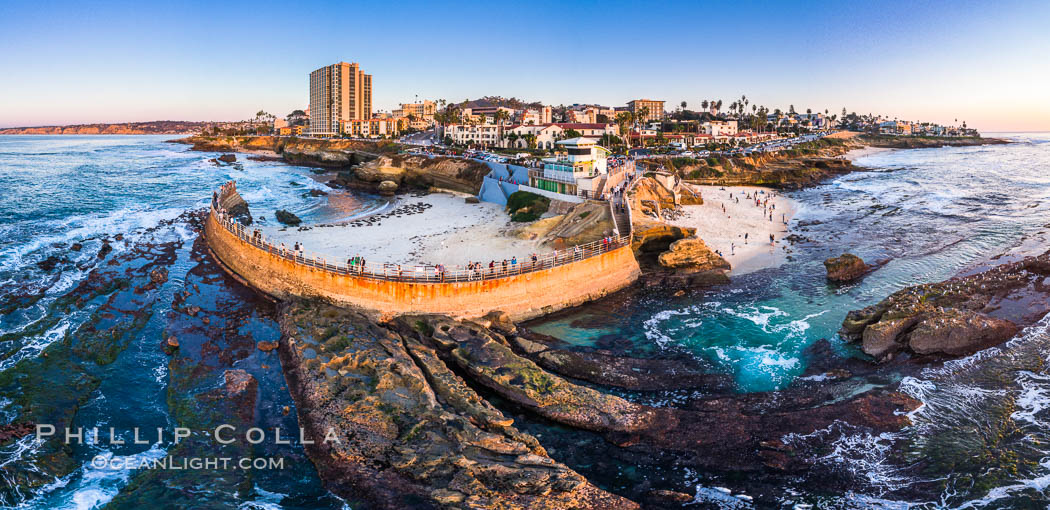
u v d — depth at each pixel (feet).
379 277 151.23
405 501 80.94
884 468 88.84
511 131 543.39
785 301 167.73
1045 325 135.74
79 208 289.94
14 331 129.18
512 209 268.82
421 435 93.20
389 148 558.97
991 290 157.89
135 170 506.48
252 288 172.65
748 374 121.39
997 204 315.37
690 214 286.25
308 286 158.20
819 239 240.32
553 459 92.38
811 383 116.26
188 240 225.15
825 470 88.69
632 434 98.32
